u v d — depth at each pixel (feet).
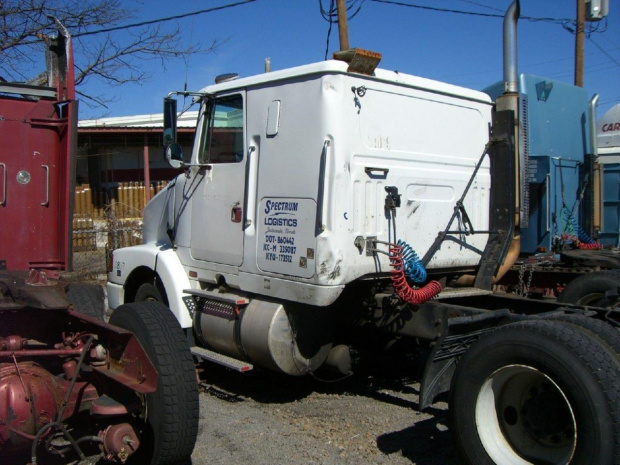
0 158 14.83
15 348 12.38
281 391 20.20
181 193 21.18
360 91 16.28
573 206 26.73
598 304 18.83
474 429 12.69
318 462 14.51
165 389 12.46
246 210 18.15
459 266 18.88
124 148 70.54
